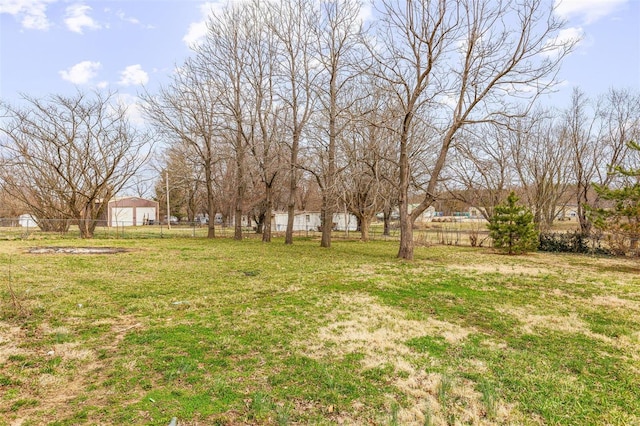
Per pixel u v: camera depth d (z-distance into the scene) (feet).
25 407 10.46
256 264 40.22
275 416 10.29
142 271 34.65
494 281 31.78
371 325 18.89
